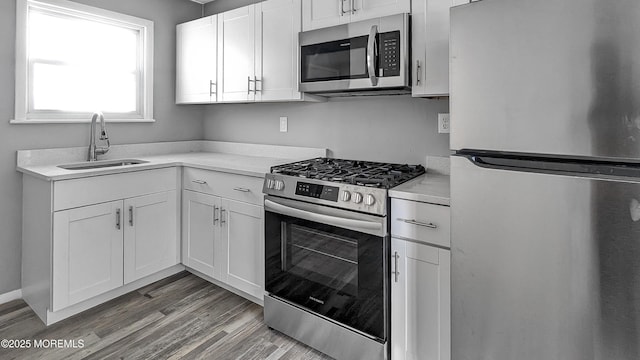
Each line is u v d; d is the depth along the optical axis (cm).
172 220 271
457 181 130
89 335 202
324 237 186
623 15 97
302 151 279
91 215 223
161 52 316
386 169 208
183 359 182
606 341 105
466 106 125
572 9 104
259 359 183
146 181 252
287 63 241
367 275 171
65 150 260
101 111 285
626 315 102
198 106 351
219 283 263
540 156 114
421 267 161
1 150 232
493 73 119
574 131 106
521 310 119
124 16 286
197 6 341
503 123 118
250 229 229
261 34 254
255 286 229
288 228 202
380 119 240
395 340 170
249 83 262
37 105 250
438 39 181
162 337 201
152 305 236
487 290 126
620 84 98
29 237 232
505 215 120
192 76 306
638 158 97
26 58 238
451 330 136
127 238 243
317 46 220
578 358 110
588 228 106
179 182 275
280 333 207
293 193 194
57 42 258
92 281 226
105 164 272
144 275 255
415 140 227
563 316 112
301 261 197
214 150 344
